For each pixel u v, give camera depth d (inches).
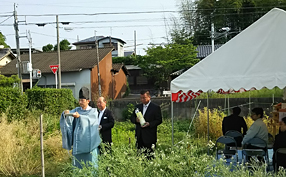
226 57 215.0
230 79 207.8
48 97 479.5
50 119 374.0
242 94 603.2
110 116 206.1
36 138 288.8
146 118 215.6
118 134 385.1
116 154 152.3
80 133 172.1
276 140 193.0
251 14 1206.3
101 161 153.6
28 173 229.8
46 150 265.9
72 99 534.0
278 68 199.9
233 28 1258.6
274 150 195.6
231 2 1220.5
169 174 136.6
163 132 422.3
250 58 208.8
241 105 518.0
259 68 203.6
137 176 138.5
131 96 1188.5
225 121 262.2
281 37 207.5
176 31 1067.9
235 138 241.3
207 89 212.4
